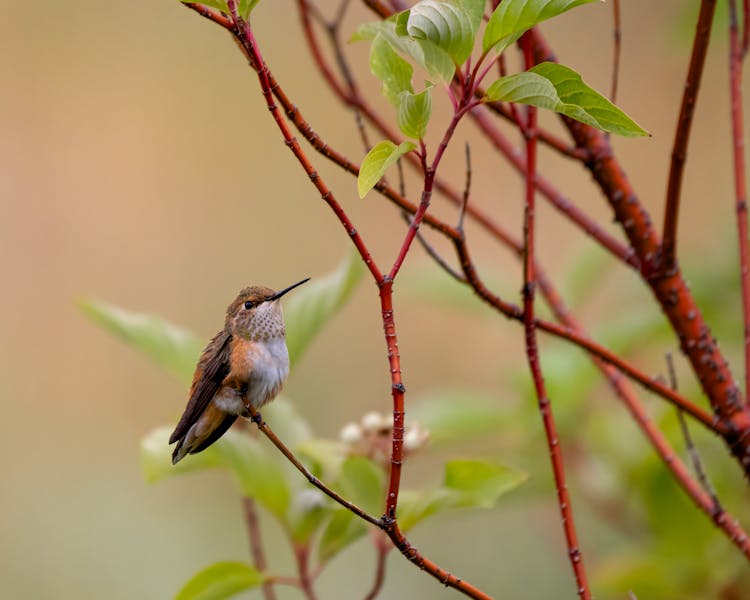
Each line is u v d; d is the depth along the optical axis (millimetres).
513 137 15195
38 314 15766
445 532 12648
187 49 16531
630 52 14906
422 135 4309
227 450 6316
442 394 9508
